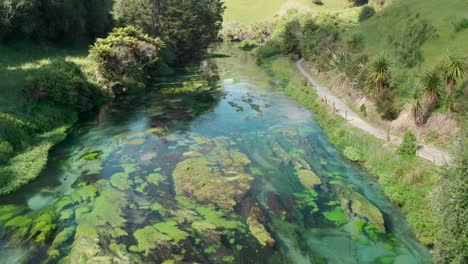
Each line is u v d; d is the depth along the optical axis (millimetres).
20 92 34344
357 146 28391
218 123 35750
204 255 17359
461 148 15125
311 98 41812
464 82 27953
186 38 79188
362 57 41562
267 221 19953
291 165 26438
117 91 47156
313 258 17312
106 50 46781
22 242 18266
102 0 76500
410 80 33406
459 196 13977
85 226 19141
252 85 53500
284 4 137000
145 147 29828
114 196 22125
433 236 17844
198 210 20859
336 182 24000
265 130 33438
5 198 22328
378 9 94938
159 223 19562
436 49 39875
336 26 82250
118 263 16641
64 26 61000
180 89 51031
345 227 19500
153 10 74375
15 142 27891
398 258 17219
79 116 38469
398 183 22500
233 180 23969
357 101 37281
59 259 17156
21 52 49812
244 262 16984
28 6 52219
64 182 24297
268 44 85312
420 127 28297
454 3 50719
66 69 39594
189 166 25547
